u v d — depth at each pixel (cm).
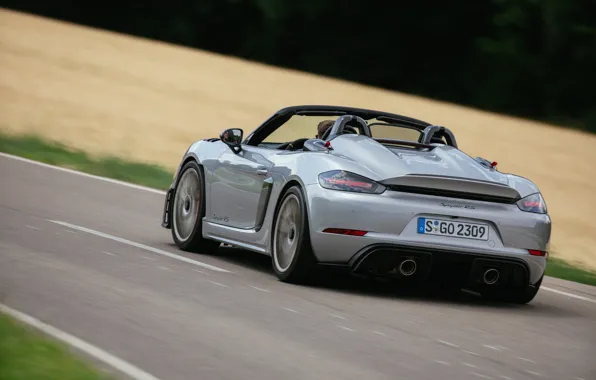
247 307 1288
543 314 1484
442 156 1559
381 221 1434
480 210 1470
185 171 1891
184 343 1053
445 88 9712
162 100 5578
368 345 1122
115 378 883
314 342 1113
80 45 7656
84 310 1176
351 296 1462
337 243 1445
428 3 9762
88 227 1964
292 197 1524
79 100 5303
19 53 6944
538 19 8150
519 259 1484
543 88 8300
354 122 1641
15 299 1205
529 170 4469
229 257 1802
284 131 1777
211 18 10575
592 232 3078
